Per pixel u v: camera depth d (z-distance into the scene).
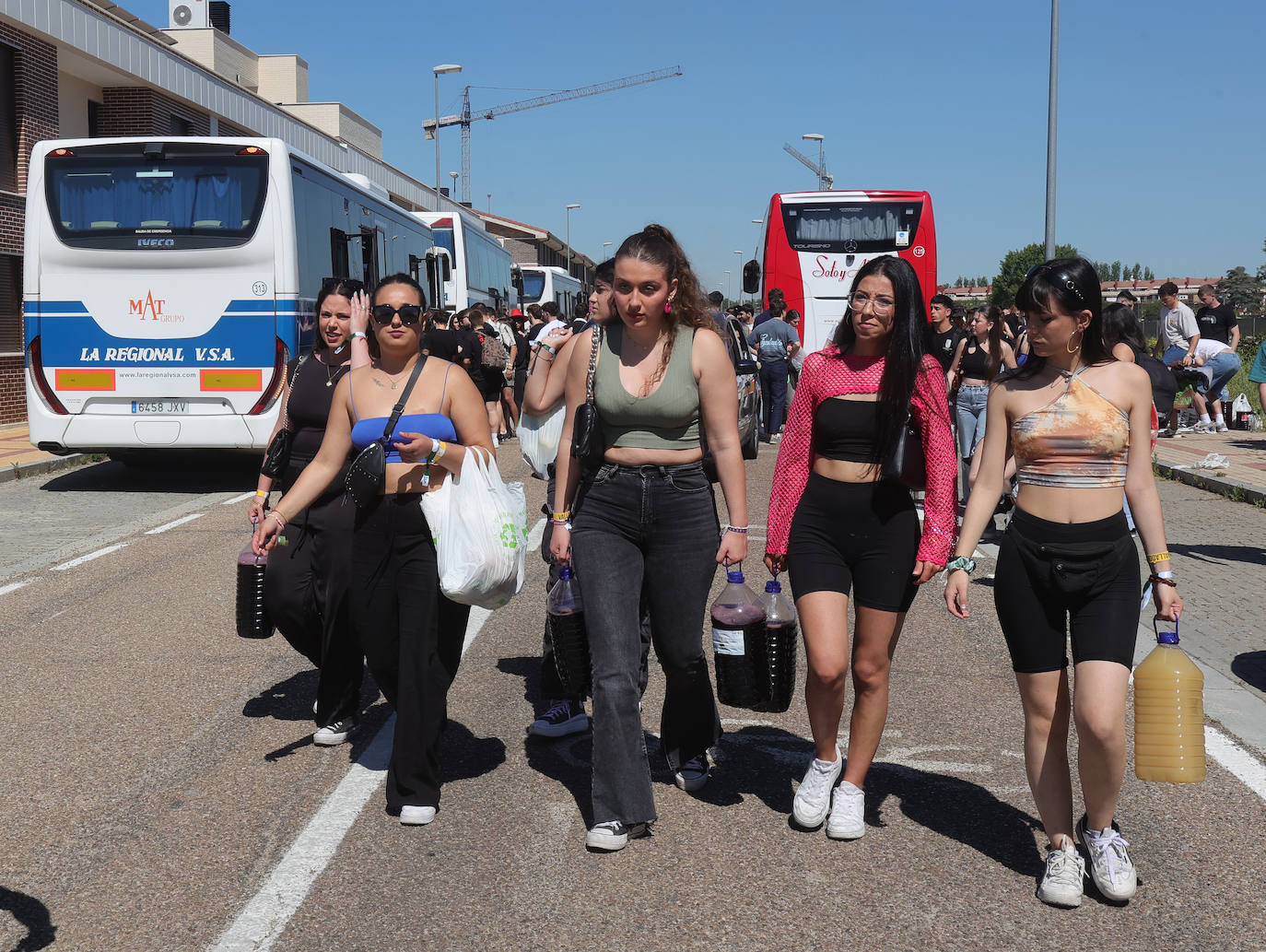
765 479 14.06
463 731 5.32
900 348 3.94
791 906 3.64
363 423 4.40
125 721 5.47
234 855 4.01
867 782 4.70
